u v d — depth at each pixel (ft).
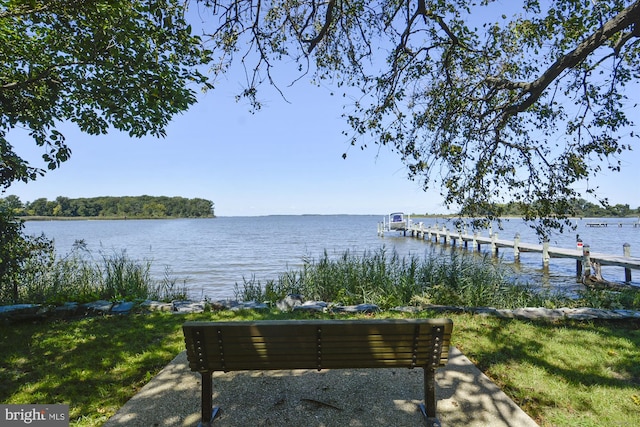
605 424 9.41
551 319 18.52
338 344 8.71
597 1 17.85
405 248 98.12
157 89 17.56
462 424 9.07
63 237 139.03
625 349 14.53
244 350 8.73
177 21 15.69
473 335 16.14
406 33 17.83
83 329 17.06
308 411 9.69
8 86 19.21
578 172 18.67
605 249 87.61
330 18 16.53
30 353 14.21
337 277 25.41
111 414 9.95
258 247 103.40
